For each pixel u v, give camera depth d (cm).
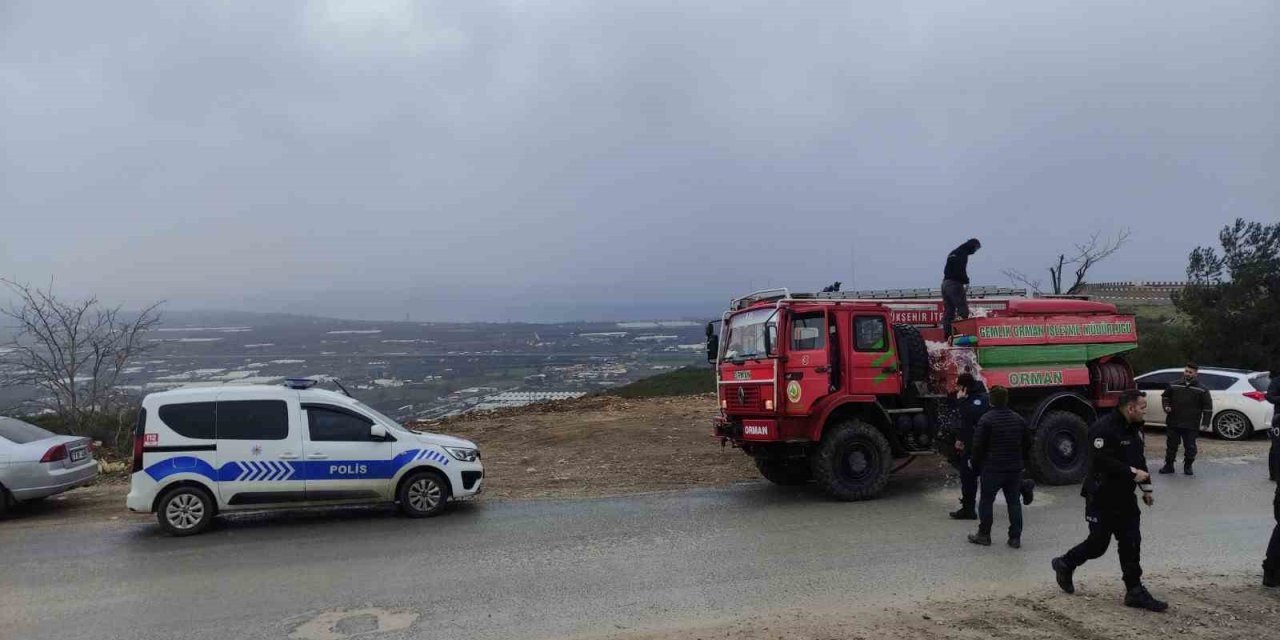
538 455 1529
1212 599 641
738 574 730
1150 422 1753
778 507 1046
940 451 1152
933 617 599
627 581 711
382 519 1005
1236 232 2381
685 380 3159
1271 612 609
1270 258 2292
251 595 688
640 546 840
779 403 1067
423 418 2241
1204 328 2347
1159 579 702
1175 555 788
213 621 621
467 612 631
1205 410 1259
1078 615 602
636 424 1897
